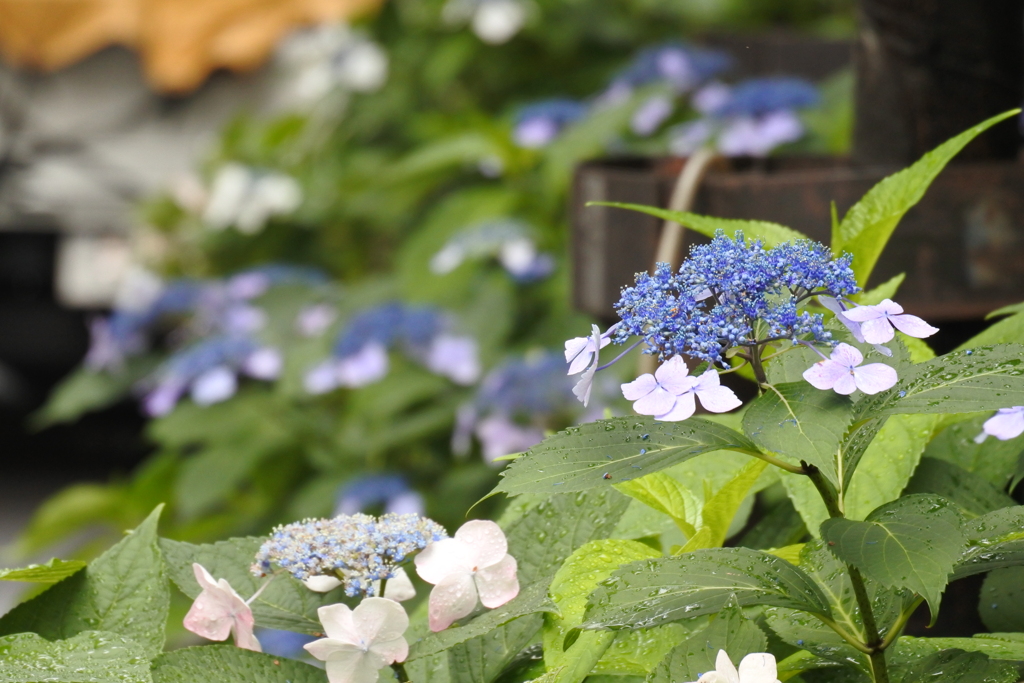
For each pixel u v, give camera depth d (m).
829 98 3.26
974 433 1.39
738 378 1.52
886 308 1.15
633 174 1.70
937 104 1.57
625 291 1.17
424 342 3.40
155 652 1.26
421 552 1.24
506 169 3.52
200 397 3.49
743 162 1.95
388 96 4.57
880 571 1.14
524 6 4.28
